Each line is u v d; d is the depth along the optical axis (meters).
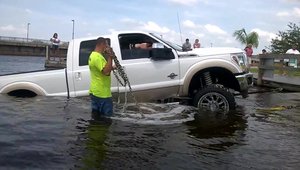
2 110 6.86
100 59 6.82
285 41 33.75
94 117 6.75
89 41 8.12
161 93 8.05
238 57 8.33
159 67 8.02
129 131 5.96
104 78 6.93
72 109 7.19
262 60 13.99
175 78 8.05
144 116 7.02
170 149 5.11
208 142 5.52
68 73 8.04
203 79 8.34
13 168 4.11
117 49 7.97
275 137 5.95
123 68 7.87
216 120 6.95
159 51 7.96
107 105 6.93
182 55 8.15
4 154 4.54
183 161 4.64
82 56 8.09
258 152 5.11
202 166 4.48
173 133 5.96
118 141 5.38
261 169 4.44
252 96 11.16
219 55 8.20
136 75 7.93
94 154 4.75
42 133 5.56
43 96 8.03
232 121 6.93
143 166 4.41
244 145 5.43
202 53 8.26
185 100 8.24
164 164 4.51
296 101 10.10
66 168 4.21
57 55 24.50
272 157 4.91
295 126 6.80
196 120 6.90
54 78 8.05
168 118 6.96
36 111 6.92
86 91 8.01
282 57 13.12
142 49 8.09
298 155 5.03
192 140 5.59
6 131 5.57
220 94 7.83
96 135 5.62
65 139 5.33
